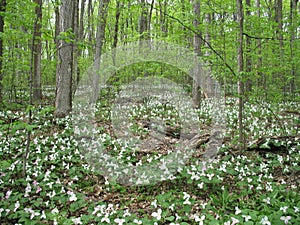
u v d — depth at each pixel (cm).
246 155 634
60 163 593
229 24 680
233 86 1383
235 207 383
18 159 565
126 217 391
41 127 825
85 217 388
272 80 1184
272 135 777
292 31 881
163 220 393
